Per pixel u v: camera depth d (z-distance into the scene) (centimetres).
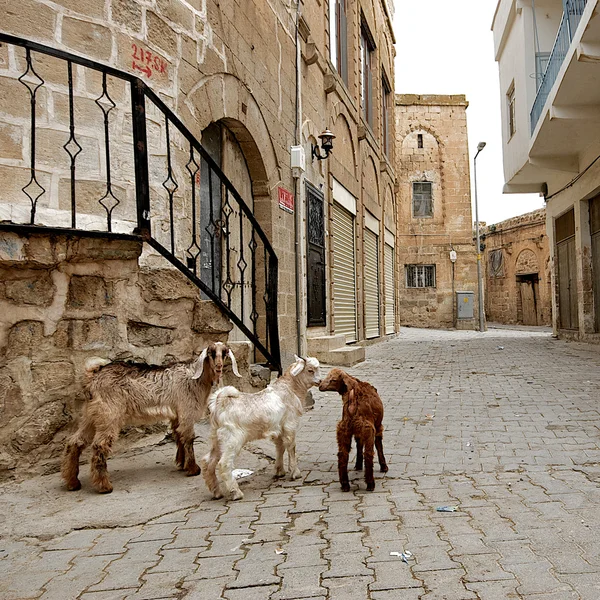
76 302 452
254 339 630
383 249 2019
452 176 3108
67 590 267
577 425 586
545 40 1590
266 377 681
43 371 428
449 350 1567
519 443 524
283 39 934
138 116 459
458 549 296
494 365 1166
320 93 1191
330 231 1250
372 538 315
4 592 266
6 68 462
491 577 263
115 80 531
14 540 324
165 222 577
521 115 1672
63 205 491
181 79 614
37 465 419
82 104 507
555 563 276
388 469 456
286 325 918
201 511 369
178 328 541
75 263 449
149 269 511
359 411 408
